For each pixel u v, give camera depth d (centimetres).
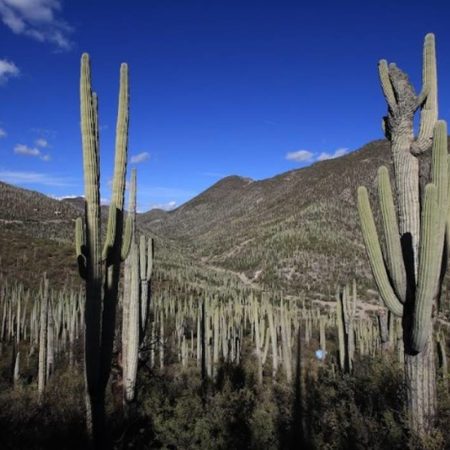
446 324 2525
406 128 555
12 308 3003
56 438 714
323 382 1070
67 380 1506
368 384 791
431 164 480
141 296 973
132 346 860
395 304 526
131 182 880
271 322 1952
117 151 565
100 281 515
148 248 984
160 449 758
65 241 6366
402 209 546
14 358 1906
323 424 733
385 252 524
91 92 527
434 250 463
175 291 4981
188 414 829
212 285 6431
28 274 4069
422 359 516
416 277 517
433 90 547
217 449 760
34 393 1249
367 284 6291
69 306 2781
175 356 2956
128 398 844
